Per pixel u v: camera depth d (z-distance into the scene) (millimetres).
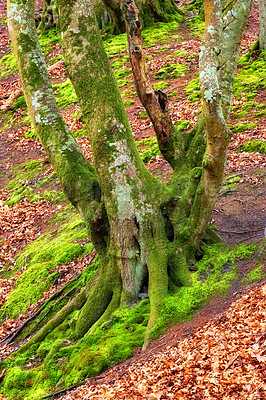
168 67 17047
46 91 7305
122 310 5961
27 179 14469
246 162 9672
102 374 4977
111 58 19516
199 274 5926
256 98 12969
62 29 6582
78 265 8961
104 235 6637
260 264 5641
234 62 5988
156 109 6602
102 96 6312
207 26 5145
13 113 19391
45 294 8633
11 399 5727
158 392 3746
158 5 22500
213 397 3363
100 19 22500
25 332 7922
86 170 7055
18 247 11281
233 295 5203
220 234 6910
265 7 15047
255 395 3146
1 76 22766
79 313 6586
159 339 5133
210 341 4270
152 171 11219
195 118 12562
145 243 6172
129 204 6172
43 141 7227
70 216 11641
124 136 6312
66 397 4703
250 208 7586
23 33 7316
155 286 5848
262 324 4016
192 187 6254
